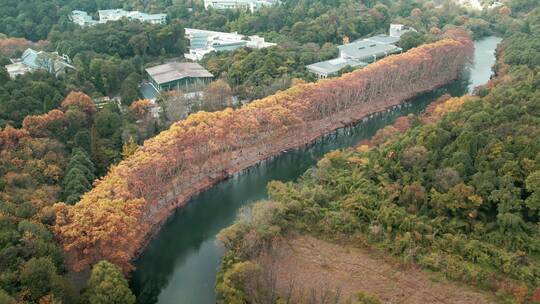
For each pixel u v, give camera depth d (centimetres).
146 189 16612
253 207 16288
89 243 13388
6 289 11038
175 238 17025
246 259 14188
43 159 17588
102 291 11869
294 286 13575
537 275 13200
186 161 18562
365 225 15712
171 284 14950
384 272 14162
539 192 14475
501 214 14500
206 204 18900
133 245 15200
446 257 14162
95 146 19062
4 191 14938
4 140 17800
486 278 13400
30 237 12338
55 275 11644
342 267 14400
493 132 17250
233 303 12156
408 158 17075
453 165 16338
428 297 13200
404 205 16012
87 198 14650
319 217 16075
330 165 18412
